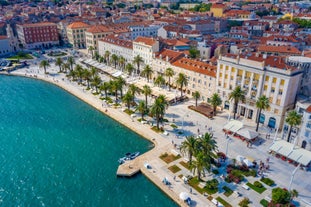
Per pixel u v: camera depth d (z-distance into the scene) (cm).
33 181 7531
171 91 13425
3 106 12706
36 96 13950
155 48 14850
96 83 13575
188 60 13300
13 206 6656
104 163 8288
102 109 11912
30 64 19562
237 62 10369
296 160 7512
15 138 9838
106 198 6875
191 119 10644
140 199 6800
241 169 7488
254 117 10350
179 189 6862
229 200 6419
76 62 19812
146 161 8031
